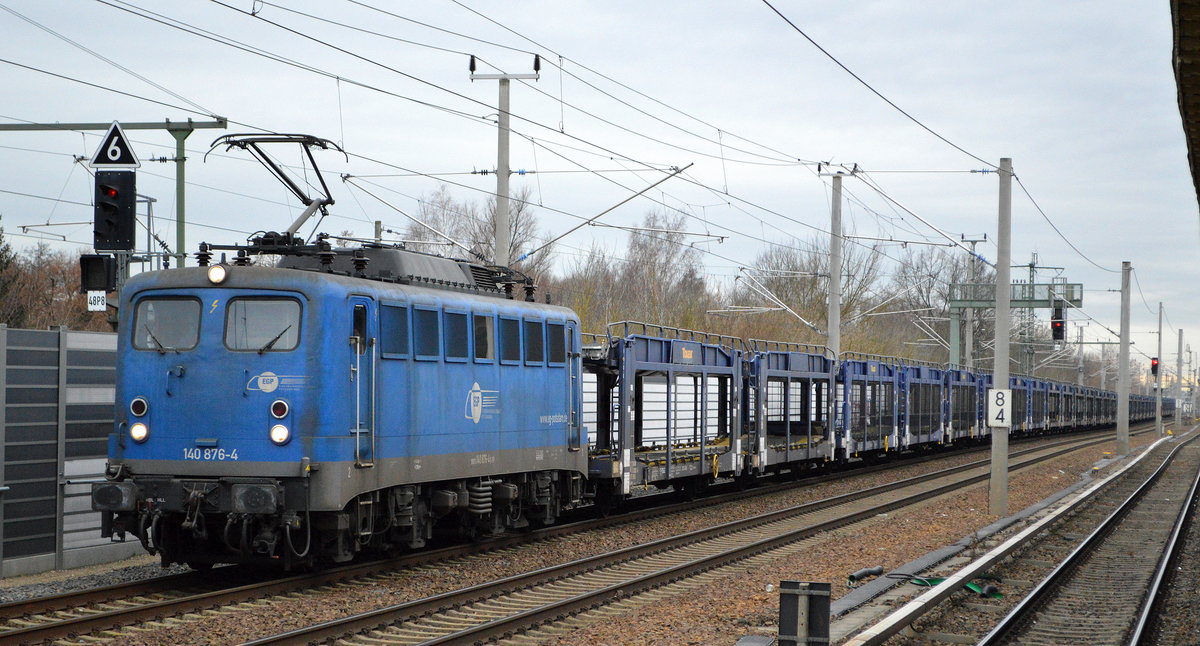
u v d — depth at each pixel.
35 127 18.03
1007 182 22.47
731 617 11.91
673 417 23.83
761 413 27.86
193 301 13.16
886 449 37.75
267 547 12.64
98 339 15.12
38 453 14.20
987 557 15.34
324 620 11.31
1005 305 22.42
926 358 82.31
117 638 10.25
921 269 83.19
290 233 14.11
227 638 10.38
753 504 24.83
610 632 11.19
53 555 14.38
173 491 12.72
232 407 12.80
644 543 17.64
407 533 14.82
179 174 18.22
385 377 13.78
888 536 19.42
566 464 18.52
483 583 13.50
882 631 10.23
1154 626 12.98
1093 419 86.69
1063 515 23.14
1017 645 11.52
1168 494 31.55
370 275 14.85
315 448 12.66
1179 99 12.19
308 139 14.30
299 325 12.85
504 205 22.56
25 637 9.86
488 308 16.27
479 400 15.89
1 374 13.61
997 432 22.41
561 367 18.39
